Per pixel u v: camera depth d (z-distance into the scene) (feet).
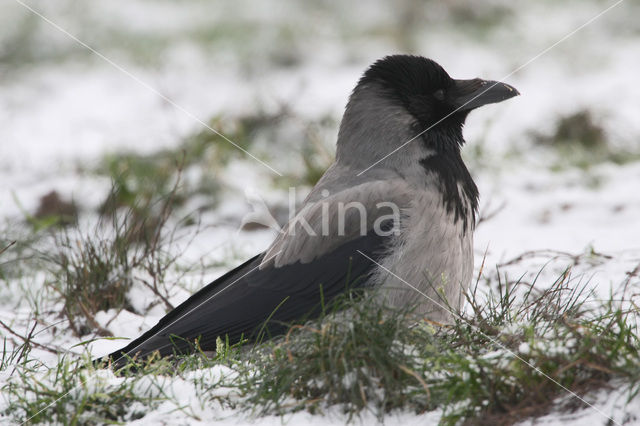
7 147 61.11
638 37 82.43
